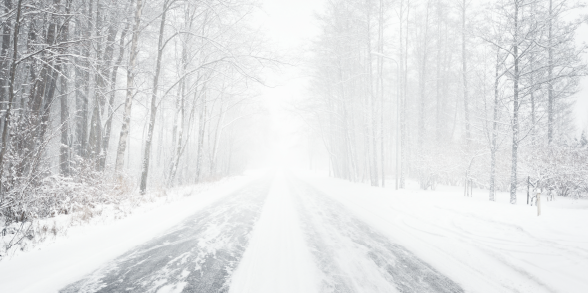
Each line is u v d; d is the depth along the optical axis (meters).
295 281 3.33
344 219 7.25
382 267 3.89
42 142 6.80
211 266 3.74
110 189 8.30
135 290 3.00
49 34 7.95
